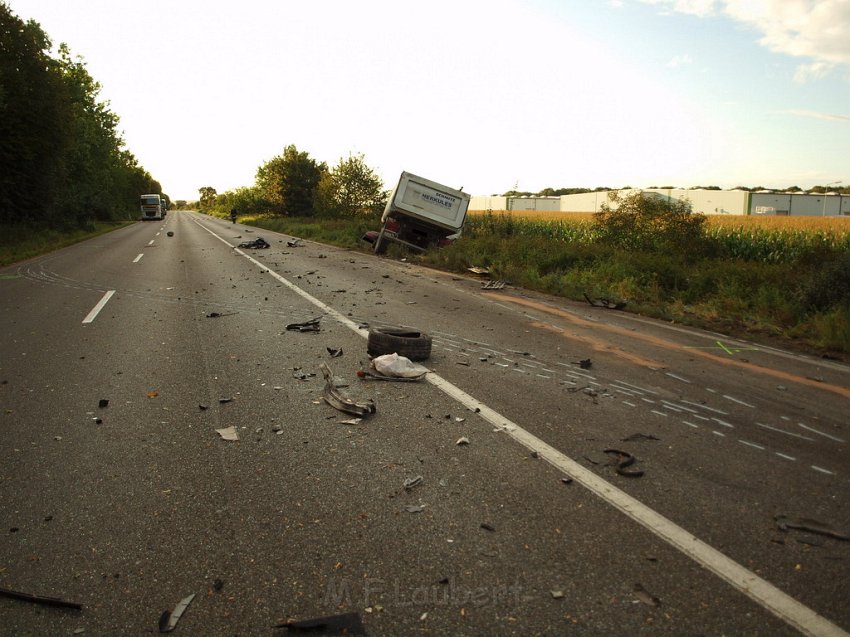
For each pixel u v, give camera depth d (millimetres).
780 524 3062
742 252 16672
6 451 3996
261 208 65188
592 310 10188
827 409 5020
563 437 4234
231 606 2436
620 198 18641
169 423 4508
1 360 6477
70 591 2537
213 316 8945
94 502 3299
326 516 3129
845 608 2420
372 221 34156
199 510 3201
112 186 69938
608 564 2705
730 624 2320
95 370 6035
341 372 5898
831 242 15461
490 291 12258
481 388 5410
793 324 8992
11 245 24203
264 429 4371
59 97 33594
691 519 3113
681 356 6910
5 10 31406
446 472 3643
